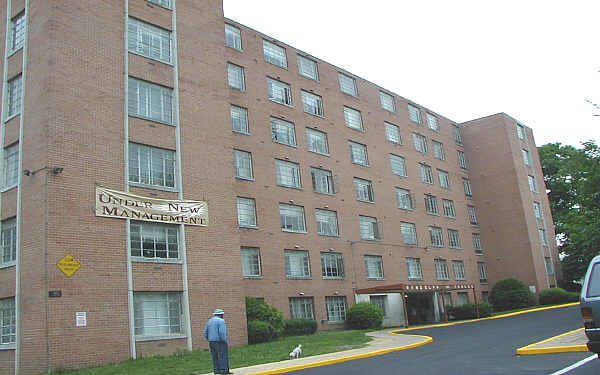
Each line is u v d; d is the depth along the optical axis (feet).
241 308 83.87
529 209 189.88
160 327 74.02
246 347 78.89
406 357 56.44
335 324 122.42
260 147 120.37
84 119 72.13
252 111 121.80
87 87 73.56
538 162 211.41
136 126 78.02
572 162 99.86
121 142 75.51
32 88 72.59
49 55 70.74
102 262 69.15
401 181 159.63
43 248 64.90
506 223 187.32
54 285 63.98
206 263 81.10
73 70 72.59
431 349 63.72
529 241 182.39
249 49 126.72
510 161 189.98
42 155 68.13
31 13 76.02
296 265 119.75
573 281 204.85
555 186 218.79
